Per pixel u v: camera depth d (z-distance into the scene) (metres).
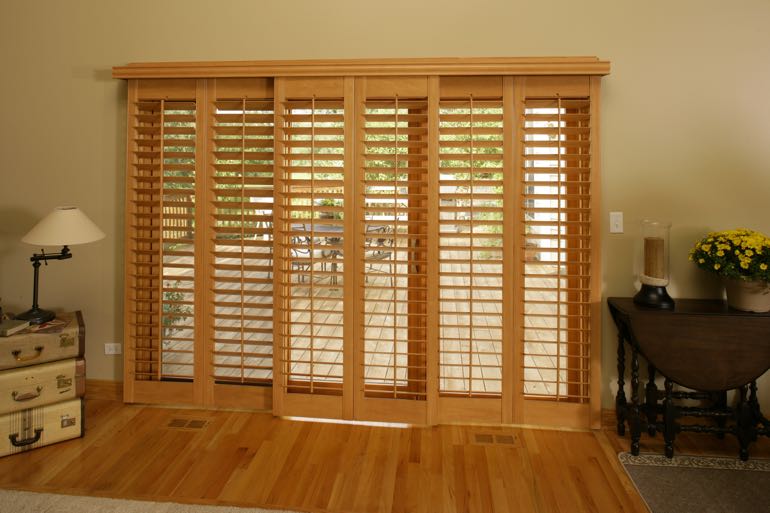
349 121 2.55
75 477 2.09
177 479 2.08
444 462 2.23
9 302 2.90
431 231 2.52
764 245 2.15
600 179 2.47
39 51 2.83
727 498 1.96
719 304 2.38
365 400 2.60
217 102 2.66
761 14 2.46
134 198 2.71
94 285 2.86
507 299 2.53
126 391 2.77
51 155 2.85
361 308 2.57
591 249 2.47
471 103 2.46
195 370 2.72
